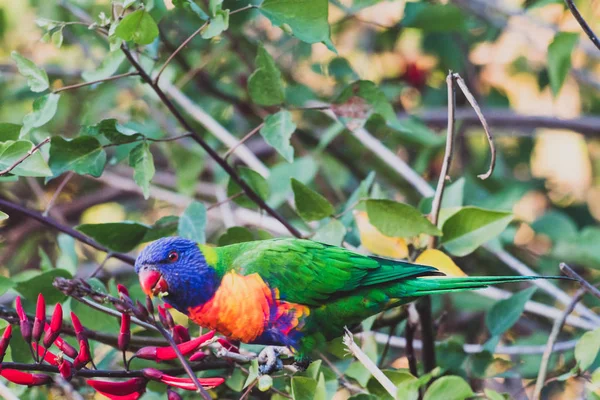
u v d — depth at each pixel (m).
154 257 6.91
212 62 11.62
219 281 6.95
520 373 8.78
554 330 7.25
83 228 7.55
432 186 11.23
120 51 7.70
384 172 11.57
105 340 7.07
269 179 9.89
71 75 11.75
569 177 14.04
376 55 12.81
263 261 7.00
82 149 7.20
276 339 7.04
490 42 12.20
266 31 12.38
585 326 8.78
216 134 10.02
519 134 13.09
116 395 5.85
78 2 10.66
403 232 7.29
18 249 11.95
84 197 12.67
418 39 12.88
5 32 12.43
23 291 7.30
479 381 7.91
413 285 7.07
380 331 9.69
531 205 12.58
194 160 10.66
